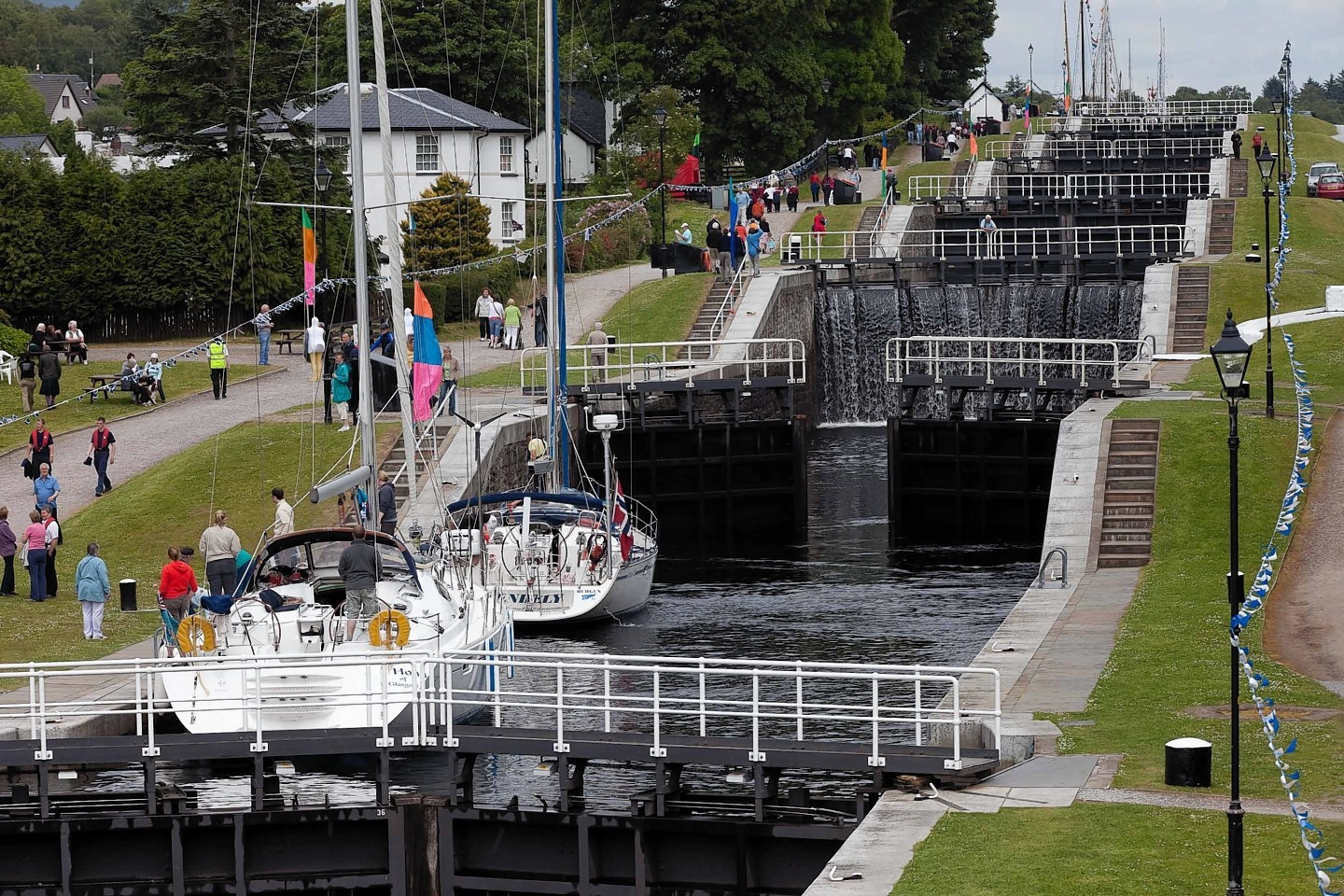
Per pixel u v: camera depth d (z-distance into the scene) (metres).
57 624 52.28
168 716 44.56
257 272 107.12
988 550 77.50
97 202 106.50
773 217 138.12
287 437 74.44
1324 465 65.62
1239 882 26.61
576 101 168.62
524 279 116.94
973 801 32.81
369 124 130.50
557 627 61.78
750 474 84.62
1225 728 37.34
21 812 39.50
